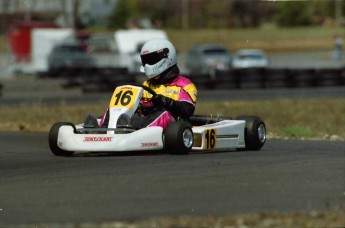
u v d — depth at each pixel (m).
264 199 28.05
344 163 36.16
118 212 26.25
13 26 189.25
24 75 179.88
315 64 196.62
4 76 178.75
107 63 178.50
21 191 29.92
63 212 26.39
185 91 40.84
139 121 39.09
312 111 79.81
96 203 27.55
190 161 36.44
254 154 40.19
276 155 39.62
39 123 67.31
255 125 42.75
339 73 126.88
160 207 26.84
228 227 24.47
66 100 102.38
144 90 40.78
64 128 38.91
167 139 38.50
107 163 36.12
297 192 29.22
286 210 26.47
